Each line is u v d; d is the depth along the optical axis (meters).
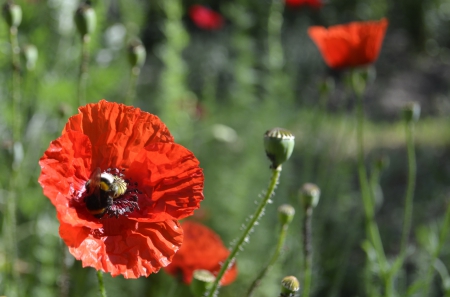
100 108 0.60
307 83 2.30
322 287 1.10
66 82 1.01
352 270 1.17
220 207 1.20
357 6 2.64
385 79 2.65
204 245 0.73
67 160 0.59
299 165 1.52
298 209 1.00
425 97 2.54
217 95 2.01
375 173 0.85
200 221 1.09
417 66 2.78
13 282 0.79
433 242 0.93
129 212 0.60
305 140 1.46
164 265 0.59
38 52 1.05
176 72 1.27
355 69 0.88
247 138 1.40
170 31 1.28
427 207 1.51
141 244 0.59
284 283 0.62
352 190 1.55
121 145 0.61
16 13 0.73
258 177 1.26
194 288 0.67
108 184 0.59
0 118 1.01
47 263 0.86
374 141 1.95
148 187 0.61
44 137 1.04
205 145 1.40
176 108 1.26
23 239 0.95
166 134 0.61
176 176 0.61
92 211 0.59
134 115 0.61
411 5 2.90
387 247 1.30
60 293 0.77
